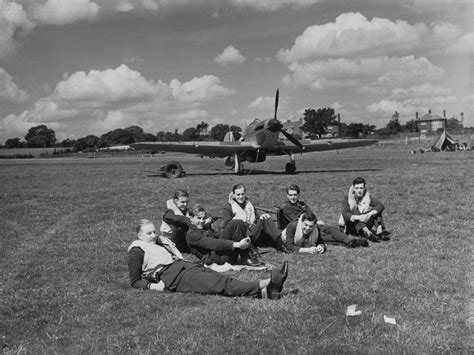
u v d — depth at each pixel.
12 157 91.12
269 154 26.12
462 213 9.38
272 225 6.68
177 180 19.94
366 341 3.50
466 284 4.77
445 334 3.56
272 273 4.50
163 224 6.64
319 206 10.94
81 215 10.61
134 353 3.44
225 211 6.96
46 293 4.99
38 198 14.23
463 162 26.66
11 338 3.80
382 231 7.29
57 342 3.70
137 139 132.62
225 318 4.04
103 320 4.12
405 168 23.31
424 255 6.15
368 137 81.56
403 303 4.29
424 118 93.00
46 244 7.55
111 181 20.52
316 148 26.84
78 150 119.00
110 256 6.62
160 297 4.71
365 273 5.36
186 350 3.44
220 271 5.68
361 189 7.30
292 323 3.87
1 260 6.52
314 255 6.40
